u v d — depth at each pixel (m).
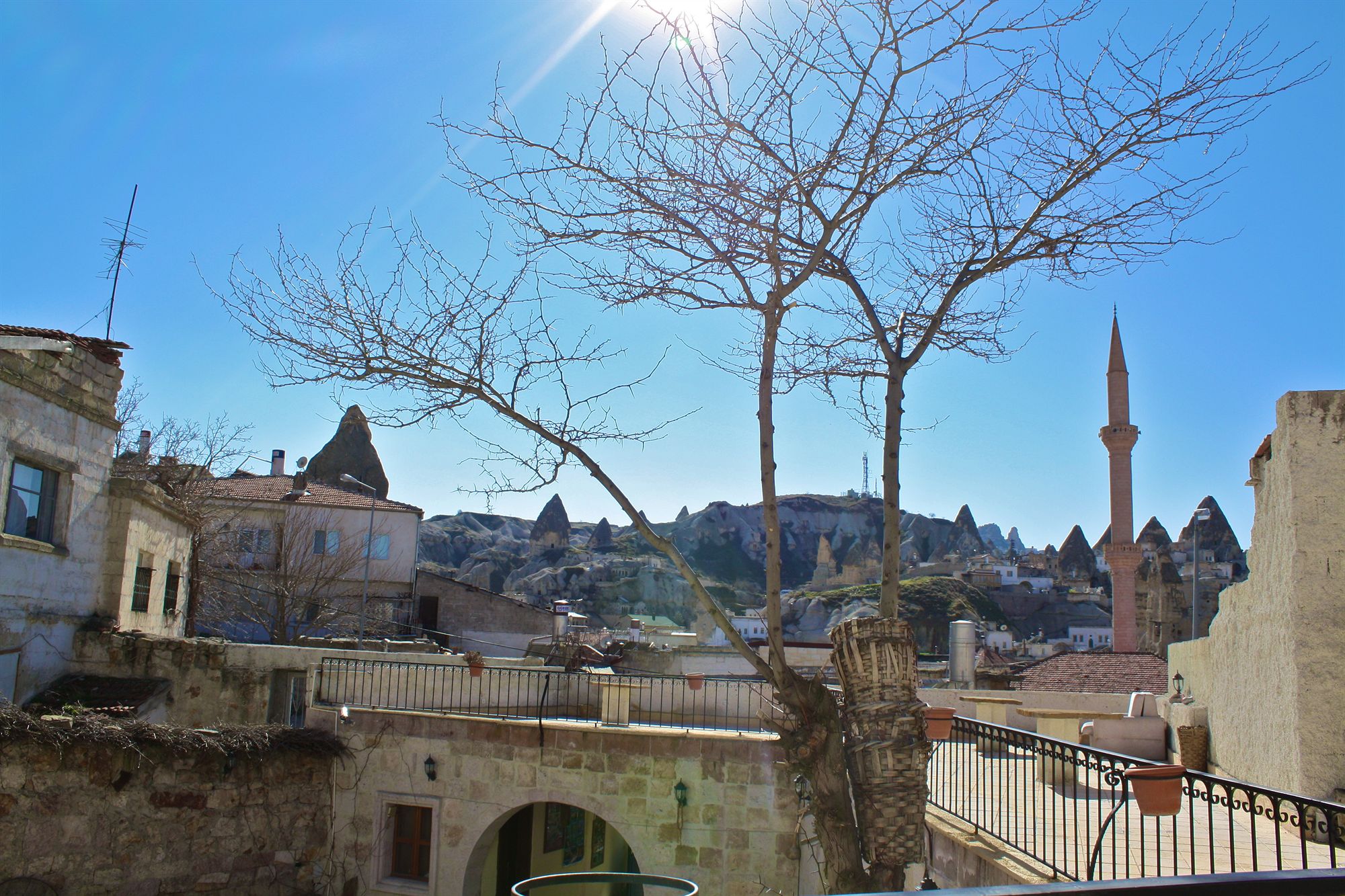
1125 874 7.51
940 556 196.88
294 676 18.14
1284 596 10.47
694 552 183.00
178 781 13.28
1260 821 10.40
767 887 12.61
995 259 7.69
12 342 14.95
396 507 39.50
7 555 15.31
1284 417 10.50
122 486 18.36
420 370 7.61
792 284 7.46
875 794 6.64
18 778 12.01
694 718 16.66
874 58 7.37
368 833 14.44
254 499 36.56
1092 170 7.51
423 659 19.39
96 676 17.12
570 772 13.84
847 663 6.96
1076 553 151.75
